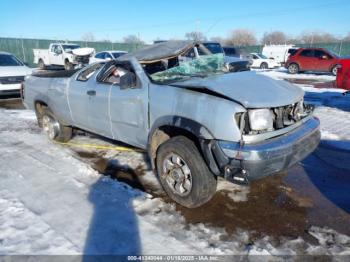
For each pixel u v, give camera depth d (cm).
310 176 410
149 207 334
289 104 316
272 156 279
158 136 362
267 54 2864
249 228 297
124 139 420
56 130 543
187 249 268
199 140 301
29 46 2836
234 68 471
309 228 296
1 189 379
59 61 2102
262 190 371
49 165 451
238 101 289
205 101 301
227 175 287
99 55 1766
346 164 449
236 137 280
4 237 285
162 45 432
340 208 331
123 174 423
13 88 957
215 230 294
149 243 276
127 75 368
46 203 344
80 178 406
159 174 350
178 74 398
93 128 466
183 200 329
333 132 600
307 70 1898
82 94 453
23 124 689
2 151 512
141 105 363
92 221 309
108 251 266
